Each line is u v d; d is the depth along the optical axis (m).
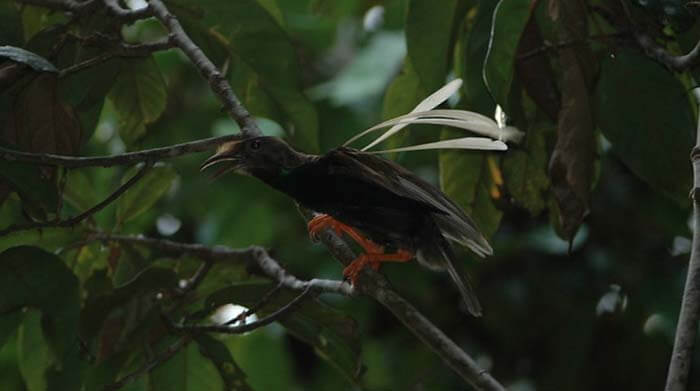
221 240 14.64
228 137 8.30
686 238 14.48
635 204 14.52
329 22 16.05
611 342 14.97
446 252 8.45
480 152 10.02
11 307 8.44
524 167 9.98
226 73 9.95
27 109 8.66
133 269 9.73
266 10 9.73
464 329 15.47
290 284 8.80
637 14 8.73
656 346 14.74
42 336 9.63
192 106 16.06
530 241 14.37
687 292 6.67
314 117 10.04
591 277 14.62
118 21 9.26
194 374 9.53
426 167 14.27
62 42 8.99
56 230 9.45
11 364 14.90
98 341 8.82
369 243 8.85
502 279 14.88
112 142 15.59
